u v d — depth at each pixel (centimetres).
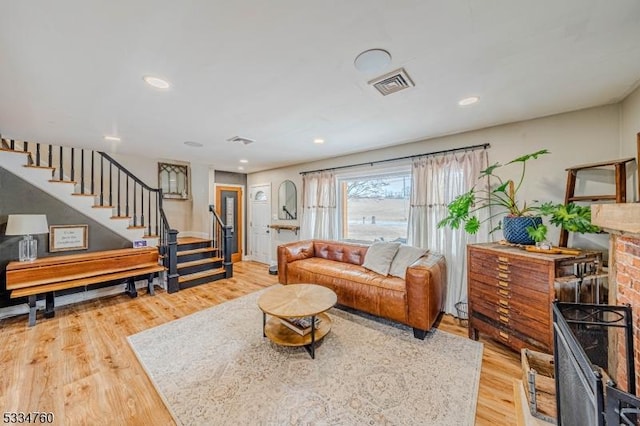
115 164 421
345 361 219
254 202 631
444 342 250
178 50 150
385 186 409
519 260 212
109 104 225
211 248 517
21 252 314
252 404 172
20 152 326
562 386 122
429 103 228
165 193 579
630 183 210
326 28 131
